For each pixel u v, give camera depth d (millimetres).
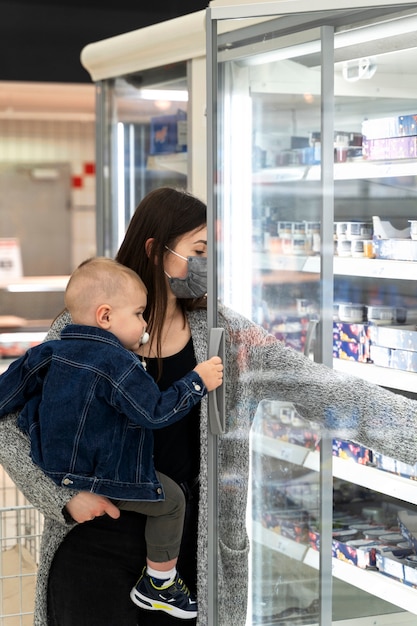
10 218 7539
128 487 1815
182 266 1941
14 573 2881
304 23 1972
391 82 2006
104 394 1806
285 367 1991
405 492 1997
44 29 6035
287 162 2236
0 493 4363
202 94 3326
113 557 1905
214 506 1925
